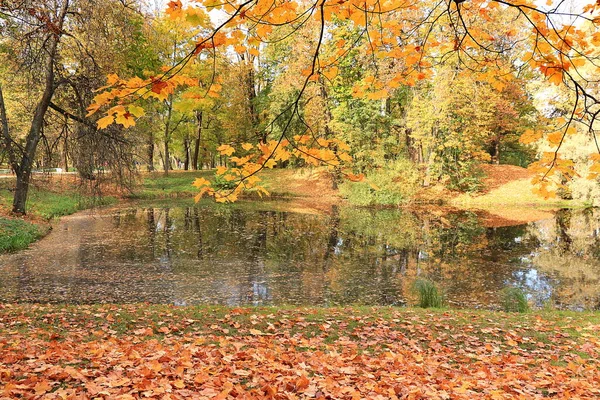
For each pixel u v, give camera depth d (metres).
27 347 4.80
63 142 15.73
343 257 14.16
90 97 14.12
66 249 14.04
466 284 11.34
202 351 4.88
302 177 36.81
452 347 5.85
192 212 23.81
